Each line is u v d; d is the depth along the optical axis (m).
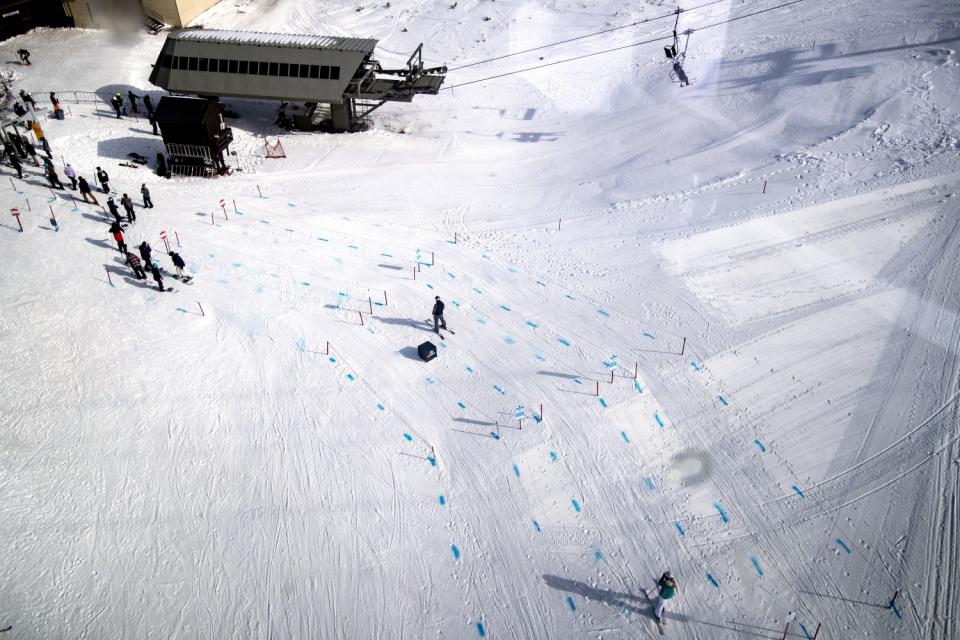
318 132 38.19
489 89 43.91
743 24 46.34
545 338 22.34
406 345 22.08
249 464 18.09
